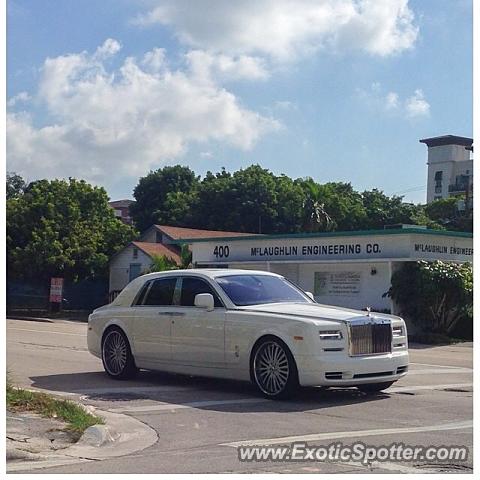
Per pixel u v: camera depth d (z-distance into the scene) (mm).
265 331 11000
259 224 57938
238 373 11414
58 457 7766
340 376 10656
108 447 8203
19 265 42438
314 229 55500
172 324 12242
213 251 37281
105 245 45906
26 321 35844
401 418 9664
